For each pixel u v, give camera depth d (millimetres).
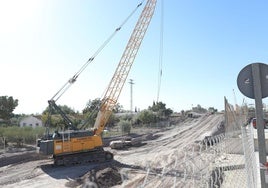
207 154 7941
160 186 9070
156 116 93688
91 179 21547
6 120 63562
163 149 41875
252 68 6734
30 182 24844
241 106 29734
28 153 38062
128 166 28656
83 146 33000
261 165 6711
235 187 9383
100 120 38031
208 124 80875
